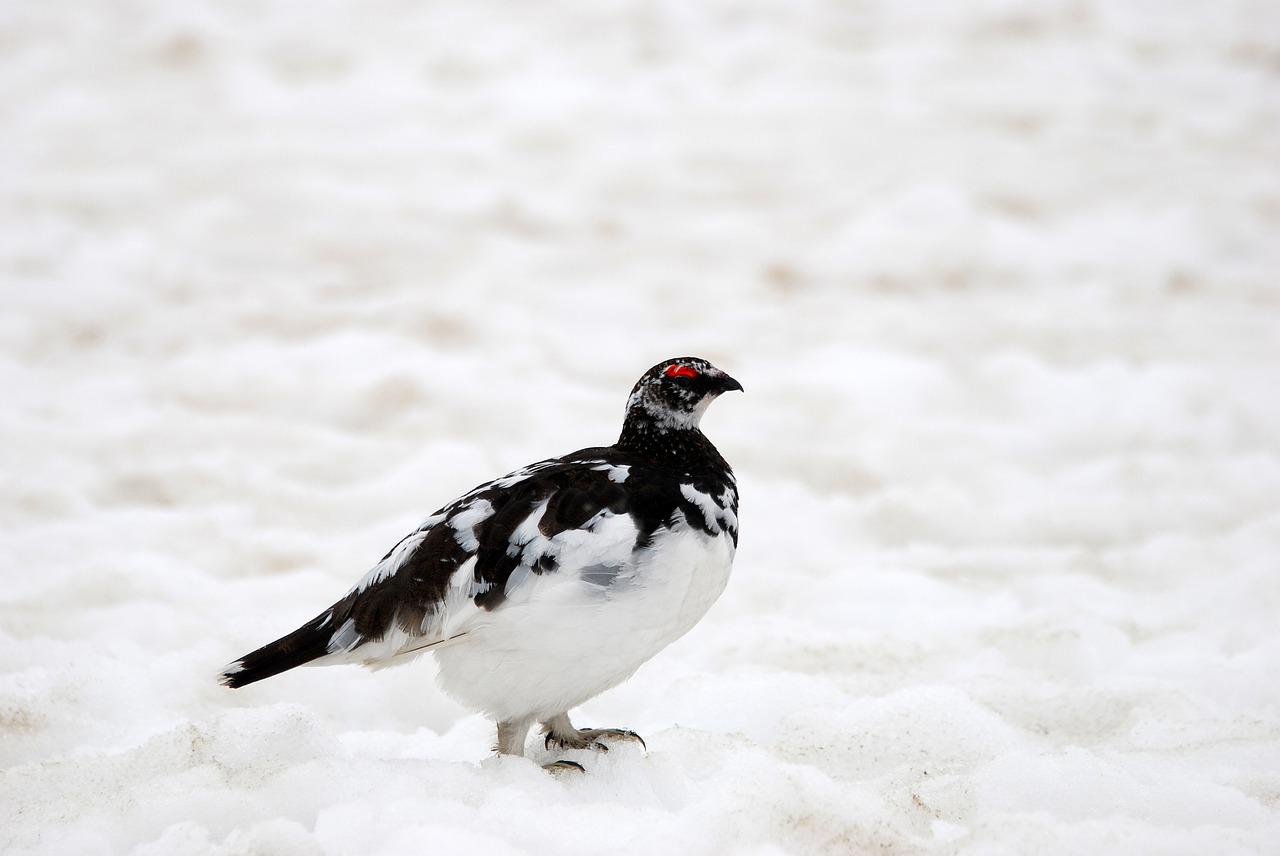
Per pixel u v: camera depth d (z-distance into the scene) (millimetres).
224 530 10570
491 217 22766
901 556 10516
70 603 8570
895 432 13828
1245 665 7555
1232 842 5109
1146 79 30703
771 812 5246
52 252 19859
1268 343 16734
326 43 32906
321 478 12219
